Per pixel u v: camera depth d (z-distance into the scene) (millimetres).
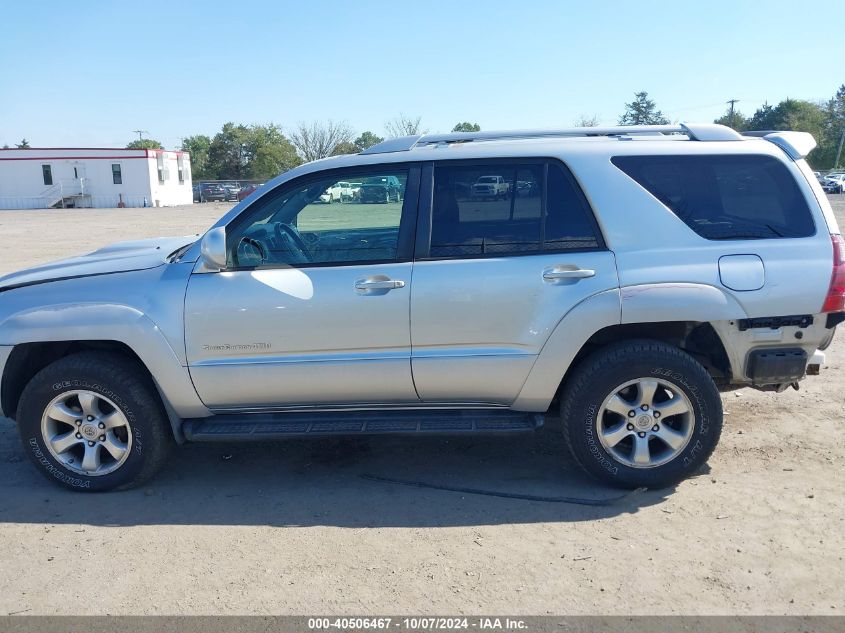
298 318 3906
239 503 4051
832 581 3125
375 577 3240
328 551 3484
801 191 3939
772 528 3582
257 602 3070
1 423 5484
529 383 3945
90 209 50969
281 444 4957
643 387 3869
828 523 3615
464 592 3105
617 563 3305
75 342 4293
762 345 3889
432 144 4242
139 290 4023
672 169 3963
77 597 3141
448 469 4453
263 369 3963
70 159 54344
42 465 4156
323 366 3947
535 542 3516
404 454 4719
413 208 3980
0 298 4164
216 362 3977
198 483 4340
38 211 48469
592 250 3885
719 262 3818
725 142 4027
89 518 3900
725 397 5566
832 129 79438
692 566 3266
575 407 3918
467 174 3984
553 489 4113
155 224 29922
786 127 78500
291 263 4031
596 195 3908
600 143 4031
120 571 3344
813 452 4480
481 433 3951
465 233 3947
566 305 3820
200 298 3945
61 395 4051
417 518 3809
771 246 3855
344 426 4027
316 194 4062
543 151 3982
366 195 4035
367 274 3902
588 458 3951
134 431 4078
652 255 3846
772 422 5004
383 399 4078
